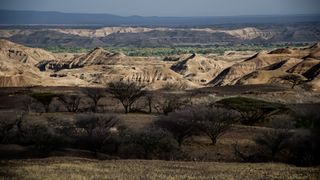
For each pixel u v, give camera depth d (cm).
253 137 8156
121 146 7025
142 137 6881
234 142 7831
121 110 12625
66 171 4700
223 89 17162
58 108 12675
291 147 6347
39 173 4544
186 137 8019
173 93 15538
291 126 7412
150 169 4984
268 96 14625
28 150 6869
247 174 4669
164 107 12012
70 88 18000
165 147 6875
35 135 7056
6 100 14300
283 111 9738
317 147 6131
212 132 7819
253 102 10050
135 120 9969
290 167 5425
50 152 6881
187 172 4781
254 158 6588
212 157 6825
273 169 5131
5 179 4203
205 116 7819
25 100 13050
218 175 4569
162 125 7819
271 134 6800
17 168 4894
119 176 4416
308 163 5991
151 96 13325
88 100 13862
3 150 6812
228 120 7956
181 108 10400
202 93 15588
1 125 7644
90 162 5719
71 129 7744
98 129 7325
